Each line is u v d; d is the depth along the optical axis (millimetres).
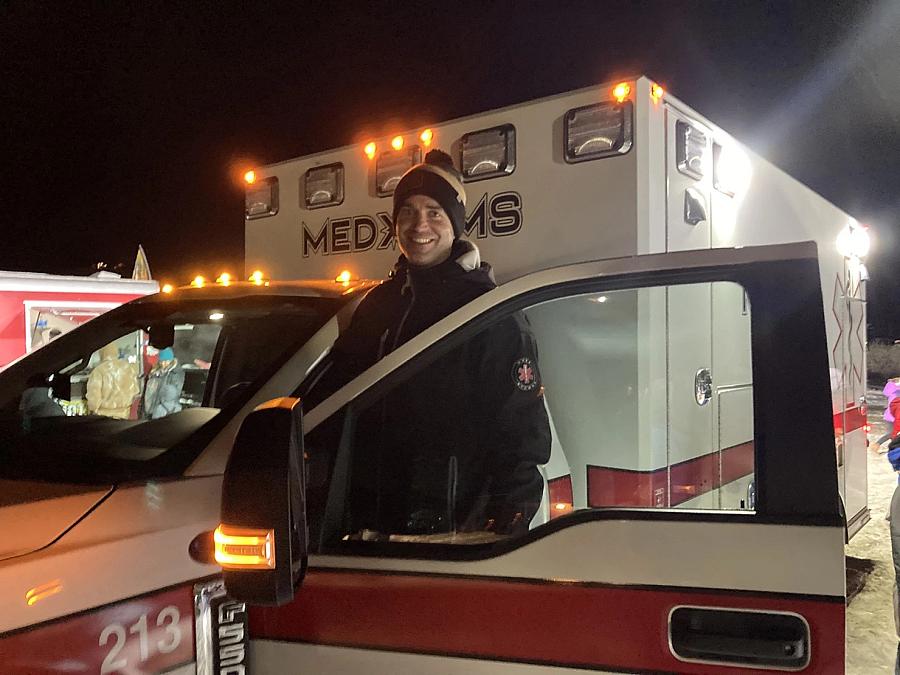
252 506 1461
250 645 1850
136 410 3023
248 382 2516
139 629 1631
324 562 1821
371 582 1785
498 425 2072
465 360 2098
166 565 1695
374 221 3898
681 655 1587
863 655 4145
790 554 1540
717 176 3646
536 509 2043
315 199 4141
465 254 2488
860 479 6164
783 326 1639
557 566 1677
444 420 2088
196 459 1940
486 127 3449
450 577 1736
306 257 4207
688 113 3369
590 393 2912
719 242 3697
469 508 2053
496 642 1699
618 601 1630
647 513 1659
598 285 1840
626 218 3068
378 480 2018
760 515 1586
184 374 3000
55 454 2154
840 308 5555
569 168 3221
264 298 2738
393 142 3799
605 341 2891
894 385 5156
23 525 1624
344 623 1797
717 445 3326
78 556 1575
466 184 3516
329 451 1910
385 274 3869
